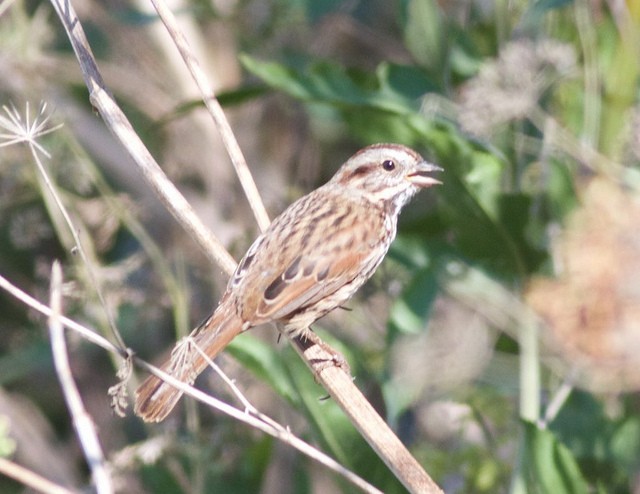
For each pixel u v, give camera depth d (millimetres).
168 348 14414
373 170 11016
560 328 9898
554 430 11391
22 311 14953
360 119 11891
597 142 11477
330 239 10484
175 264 14008
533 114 11312
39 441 14031
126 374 8680
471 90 11023
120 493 12977
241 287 10109
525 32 11719
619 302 9719
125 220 12883
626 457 11258
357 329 13312
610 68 11664
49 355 14203
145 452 11781
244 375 12906
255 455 12227
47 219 15047
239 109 14969
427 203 14203
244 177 10430
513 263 11625
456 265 11641
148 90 15070
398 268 13164
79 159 13133
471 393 11875
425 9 12195
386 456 9086
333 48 15453
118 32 15195
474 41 12750
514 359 10922
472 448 12031
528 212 11336
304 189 15008
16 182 13523
